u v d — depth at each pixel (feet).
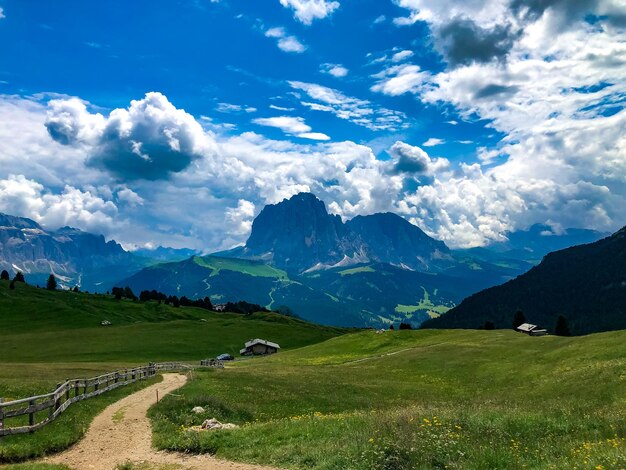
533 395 153.89
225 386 168.14
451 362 249.55
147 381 194.08
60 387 99.35
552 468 44.96
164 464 62.59
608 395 130.31
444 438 57.67
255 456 62.69
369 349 378.53
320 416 91.91
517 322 562.25
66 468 61.16
